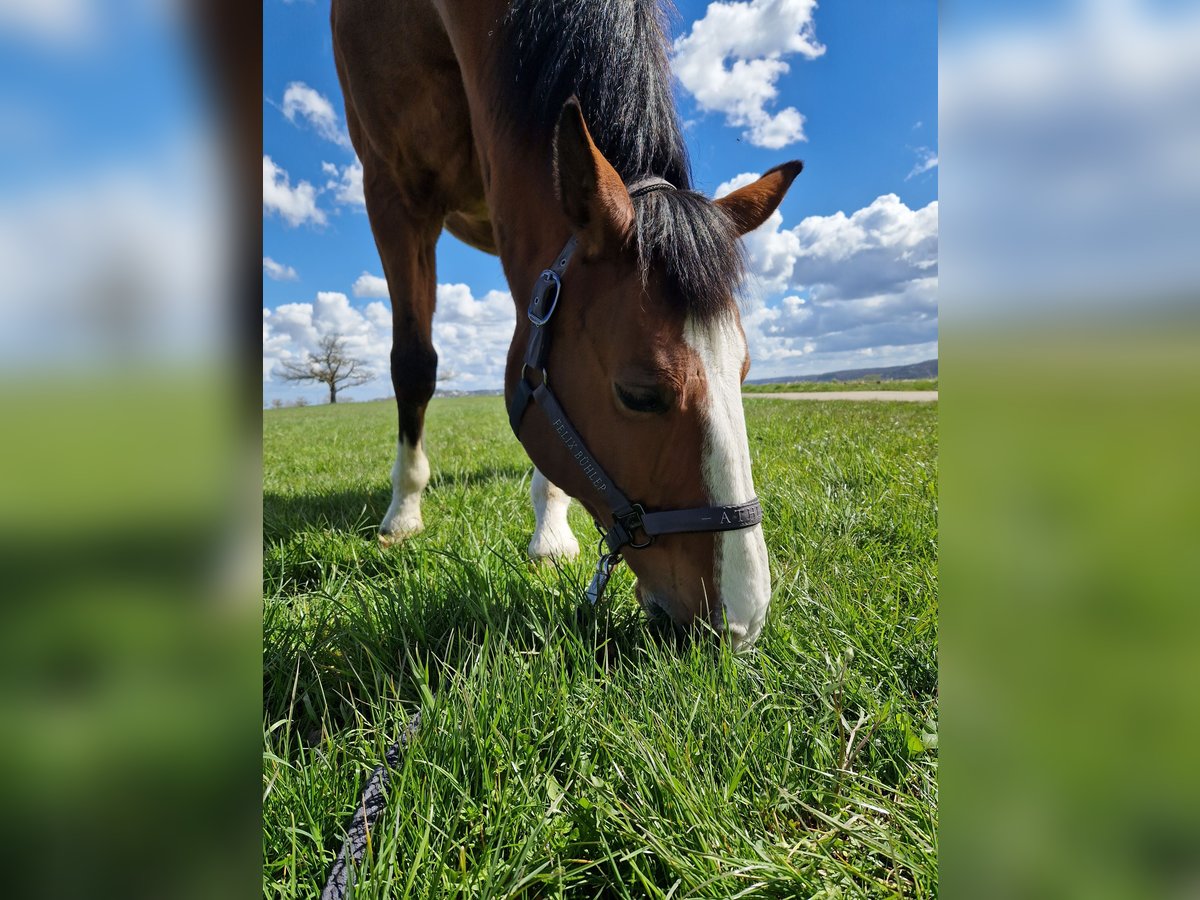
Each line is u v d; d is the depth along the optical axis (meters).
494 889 1.04
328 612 1.98
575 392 1.78
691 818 1.13
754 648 1.68
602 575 1.89
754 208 1.94
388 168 3.07
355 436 9.91
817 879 1.06
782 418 7.59
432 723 1.33
